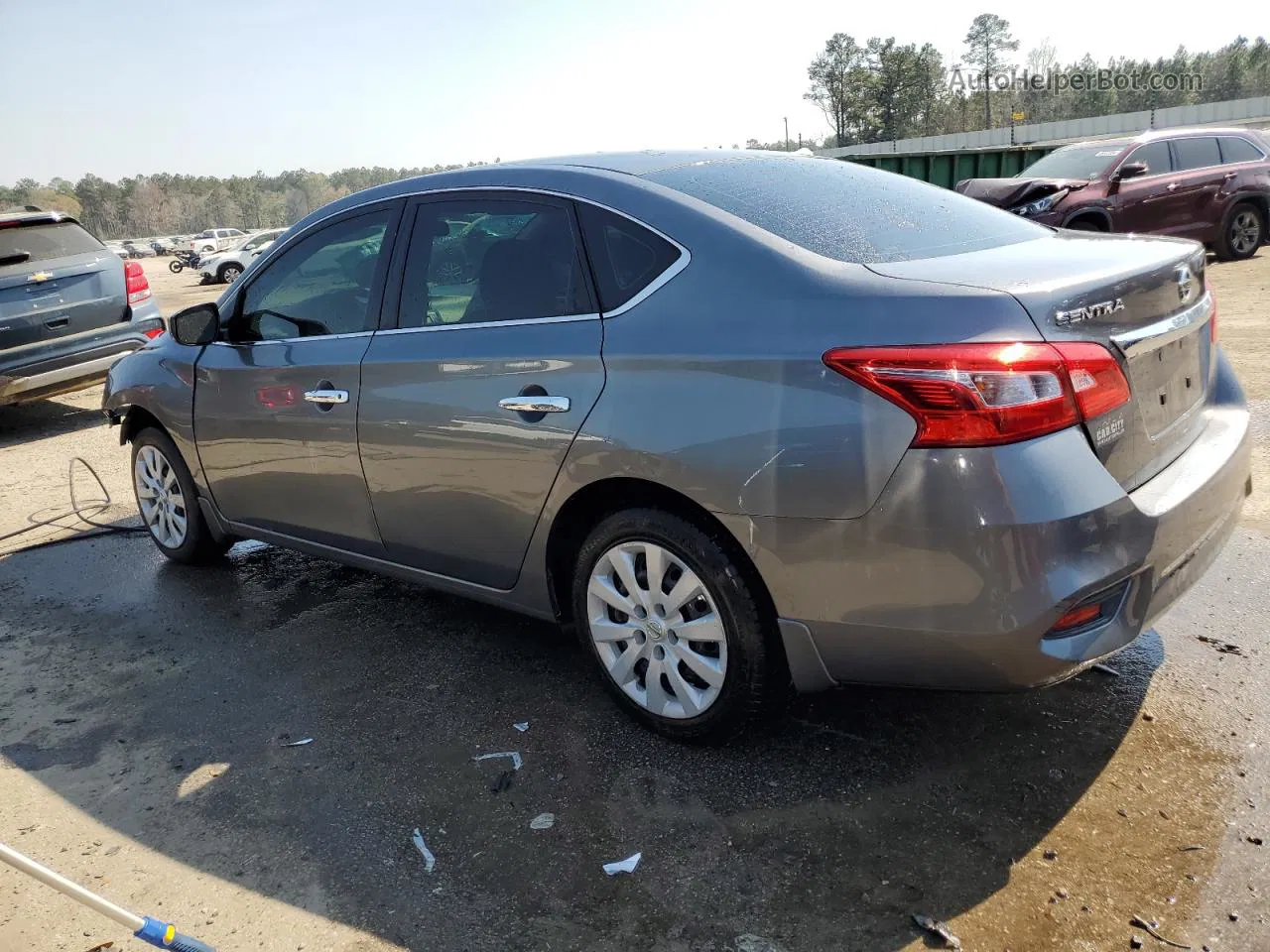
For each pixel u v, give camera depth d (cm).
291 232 380
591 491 280
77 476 686
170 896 242
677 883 233
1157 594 241
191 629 404
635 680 294
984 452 214
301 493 377
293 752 303
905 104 11025
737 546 254
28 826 275
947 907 220
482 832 257
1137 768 264
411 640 378
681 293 262
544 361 282
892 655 236
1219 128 1270
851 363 226
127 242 9381
